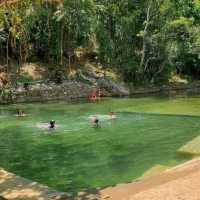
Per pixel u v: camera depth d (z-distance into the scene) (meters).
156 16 54.25
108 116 29.38
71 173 15.77
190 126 25.06
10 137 22.86
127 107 34.53
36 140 21.97
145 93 49.44
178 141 20.78
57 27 45.91
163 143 20.41
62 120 28.02
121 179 14.69
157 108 33.56
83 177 15.15
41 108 34.47
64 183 14.50
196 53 59.38
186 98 42.06
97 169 16.16
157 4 53.69
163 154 18.06
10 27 14.63
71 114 30.73
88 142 21.22
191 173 12.56
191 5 60.66
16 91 39.47
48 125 26.16
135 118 28.39
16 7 12.51
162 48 54.41
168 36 54.59
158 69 55.81
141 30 54.50
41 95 41.12
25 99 39.66
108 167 16.38
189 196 10.46
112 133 23.36
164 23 54.06
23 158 18.31
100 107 34.75
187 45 58.56
